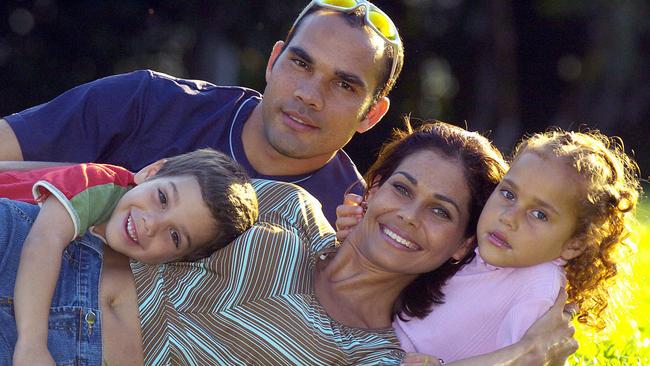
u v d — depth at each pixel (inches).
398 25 1173.7
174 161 220.5
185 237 211.6
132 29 1111.6
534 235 215.3
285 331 208.7
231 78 1106.7
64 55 1122.7
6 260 205.9
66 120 269.7
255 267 213.6
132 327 207.3
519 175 216.1
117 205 216.1
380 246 217.8
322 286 223.1
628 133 1237.7
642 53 1213.1
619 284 229.3
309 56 257.1
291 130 259.9
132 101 272.2
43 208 210.7
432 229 216.7
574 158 216.1
